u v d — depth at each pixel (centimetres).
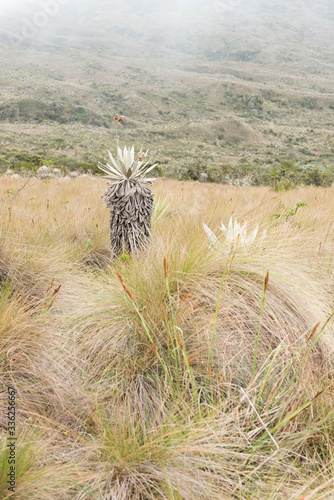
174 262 245
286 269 266
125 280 248
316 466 168
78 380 202
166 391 190
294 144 12700
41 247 329
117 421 173
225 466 154
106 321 230
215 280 242
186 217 402
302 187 1280
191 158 8875
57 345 216
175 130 13062
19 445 149
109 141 10138
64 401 189
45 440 161
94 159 5269
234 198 658
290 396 188
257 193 903
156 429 165
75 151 7781
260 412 183
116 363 212
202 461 154
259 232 372
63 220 455
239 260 258
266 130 14312
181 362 204
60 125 12312
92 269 367
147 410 187
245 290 243
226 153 11000
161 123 15400
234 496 148
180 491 141
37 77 19662
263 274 243
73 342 225
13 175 1166
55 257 322
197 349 208
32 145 8144
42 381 196
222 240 323
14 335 205
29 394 189
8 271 281
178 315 218
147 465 154
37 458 150
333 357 225
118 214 348
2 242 294
